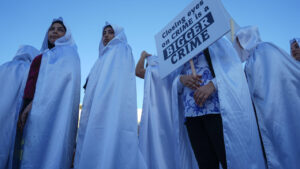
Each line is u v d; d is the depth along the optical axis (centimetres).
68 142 176
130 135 163
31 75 200
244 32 214
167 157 201
